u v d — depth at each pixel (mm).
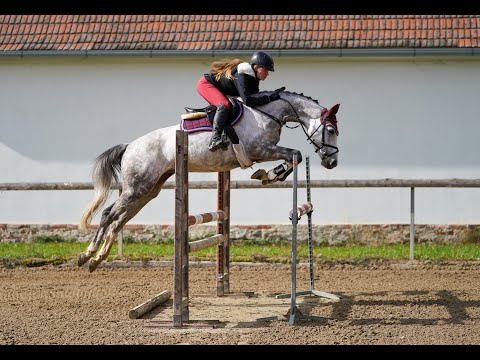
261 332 7090
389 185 11984
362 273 10844
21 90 14594
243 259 11711
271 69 8328
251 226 14141
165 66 14352
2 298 8977
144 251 12641
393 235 13836
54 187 12133
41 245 13727
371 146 14023
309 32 14125
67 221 14609
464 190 13883
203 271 11219
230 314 8055
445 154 13953
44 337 6836
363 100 14039
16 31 14750
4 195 14656
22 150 14602
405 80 13977
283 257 11820
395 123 14008
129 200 8602
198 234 14078
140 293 9352
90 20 14883
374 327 7230
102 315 7988
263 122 8305
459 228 13805
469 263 11375
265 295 9211
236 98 8539
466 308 8195
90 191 14562
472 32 13836
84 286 9875
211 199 14516
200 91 8359
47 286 9859
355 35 13945
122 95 14430
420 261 11461
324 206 14148
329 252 12617
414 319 7617
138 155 8570
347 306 8391
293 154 7902
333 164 8375
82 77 14484
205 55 13922
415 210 14000
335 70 14086
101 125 14469
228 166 8438
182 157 7414
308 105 8406
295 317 7633
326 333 6984
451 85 13930
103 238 8742
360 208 14078
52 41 14430
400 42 13641
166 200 14422
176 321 7348
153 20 14750
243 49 13867
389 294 9125
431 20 14188
